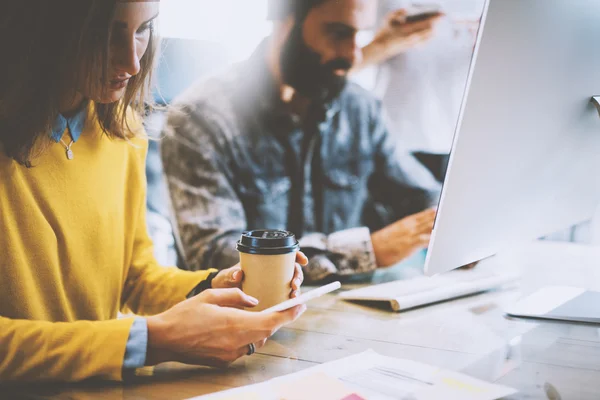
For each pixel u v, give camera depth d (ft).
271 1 6.81
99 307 3.76
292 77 6.96
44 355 2.66
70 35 3.01
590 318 3.61
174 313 2.89
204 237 7.10
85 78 3.13
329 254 7.14
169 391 2.58
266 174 7.11
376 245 7.22
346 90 7.01
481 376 2.72
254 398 2.42
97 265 3.72
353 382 2.60
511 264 5.29
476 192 3.23
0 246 3.16
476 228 3.38
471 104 2.93
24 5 3.00
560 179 3.73
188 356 2.82
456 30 6.81
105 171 3.79
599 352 3.08
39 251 3.32
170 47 6.85
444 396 2.44
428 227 7.18
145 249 4.28
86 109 3.63
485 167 3.19
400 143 7.11
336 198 7.18
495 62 2.93
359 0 6.79
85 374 2.67
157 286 4.02
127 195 4.15
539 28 3.08
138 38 3.23
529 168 3.46
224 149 7.04
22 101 3.11
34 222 3.29
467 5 6.72
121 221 3.99
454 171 3.06
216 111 7.00
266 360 2.96
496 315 3.77
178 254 7.20
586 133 3.69
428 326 3.53
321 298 4.22
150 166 7.05
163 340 2.78
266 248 3.23
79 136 3.61
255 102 7.00
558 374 2.75
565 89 3.40
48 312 3.41
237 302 3.02
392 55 6.92
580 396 2.50
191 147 7.02
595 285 4.52
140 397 2.52
